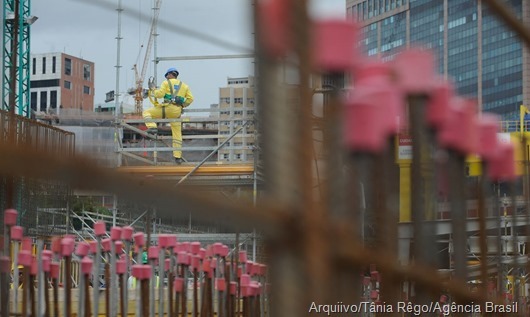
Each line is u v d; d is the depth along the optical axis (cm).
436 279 811
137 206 393
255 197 455
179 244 2030
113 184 367
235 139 4475
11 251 1923
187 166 4319
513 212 1157
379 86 623
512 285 1236
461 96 893
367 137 599
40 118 3500
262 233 466
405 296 771
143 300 1712
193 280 2006
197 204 411
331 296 504
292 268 464
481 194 963
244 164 4266
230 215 424
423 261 774
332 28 538
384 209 654
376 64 635
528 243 1218
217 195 430
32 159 335
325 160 542
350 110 592
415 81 727
